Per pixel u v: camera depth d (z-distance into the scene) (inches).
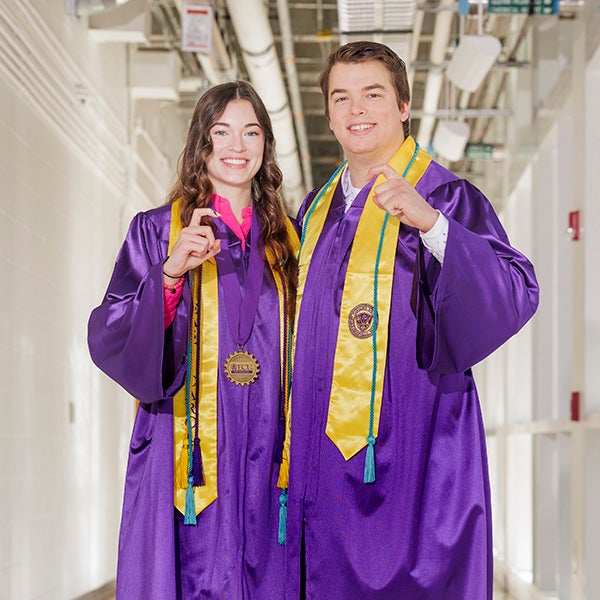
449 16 326.3
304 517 112.4
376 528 109.7
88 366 318.3
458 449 110.7
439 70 370.0
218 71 364.8
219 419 116.1
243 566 114.1
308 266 118.2
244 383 116.7
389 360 112.6
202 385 116.8
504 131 416.5
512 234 406.0
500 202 436.8
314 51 448.5
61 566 279.9
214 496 114.8
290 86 412.5
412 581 108.1
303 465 112.7
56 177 279.4
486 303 104.9
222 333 117.9
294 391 114.7
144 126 408.5
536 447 340.2
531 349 381.7
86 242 316.5
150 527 112.9
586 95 243.8
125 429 382.3
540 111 323.9
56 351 278.1
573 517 252.1
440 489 109.7
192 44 313.0
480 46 303.1
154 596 110.7
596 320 242.2
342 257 116.0
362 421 111.3
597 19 231.0
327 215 120.3
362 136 116.1
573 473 253.9
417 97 474.3
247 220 123.4
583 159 244.8
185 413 116.5
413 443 110.6
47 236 269.4
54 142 277.6
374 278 114.0
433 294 109.5
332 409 112.5
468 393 112.5
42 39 256.4
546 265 334.3
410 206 104.8
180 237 109.5
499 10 290.4
